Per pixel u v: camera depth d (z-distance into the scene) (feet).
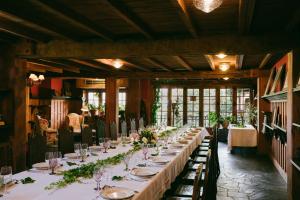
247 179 21.45
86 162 12.69
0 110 17.70
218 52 15.51
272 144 27.84
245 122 44.16
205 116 46.06
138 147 16.35
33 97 36.22
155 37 16.03
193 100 45.80
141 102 42.91
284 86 20.26
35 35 15.90
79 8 11.86
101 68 28.84
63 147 16.07
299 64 14.69
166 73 31.40
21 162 17.99
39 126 31.37
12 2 11.25
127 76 32.12
